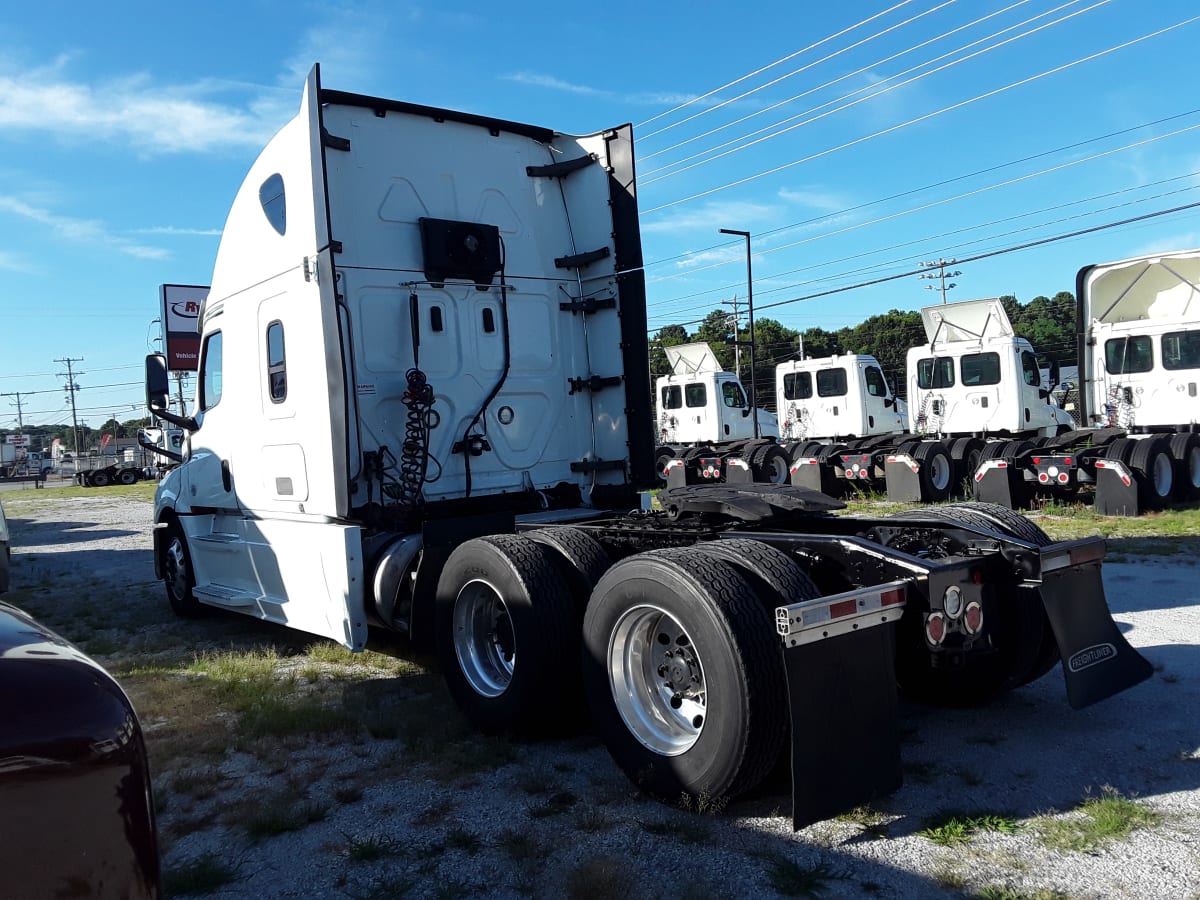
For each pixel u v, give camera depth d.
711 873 3.03
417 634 5.02
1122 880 2.89
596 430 6.53
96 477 47.88
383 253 5.69
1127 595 6.98
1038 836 3.22
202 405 7.11
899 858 3.08
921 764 3.93
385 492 5.46
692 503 4.64
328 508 5.28
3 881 1.33
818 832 3.30
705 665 3.33
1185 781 3.65
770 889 2.91
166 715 4.96
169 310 15.39
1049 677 5.17
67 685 1.47
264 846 3.41
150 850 1.49
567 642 4.21
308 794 3.86
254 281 5.97
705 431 20.59
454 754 4.23
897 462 14.28
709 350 20.75
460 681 4.60
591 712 3.88
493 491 6.01
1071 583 3.98
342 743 4.47
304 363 5.41
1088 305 14.07
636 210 6.19
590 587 4.28
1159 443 11.92
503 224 6.25
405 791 3.86
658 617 3.67
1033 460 12.70
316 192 5.06
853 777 3.20
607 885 2.91
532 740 4.42
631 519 5.18
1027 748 4.09
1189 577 7.58
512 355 6.17
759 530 4.70
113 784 1.45
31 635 1.65
